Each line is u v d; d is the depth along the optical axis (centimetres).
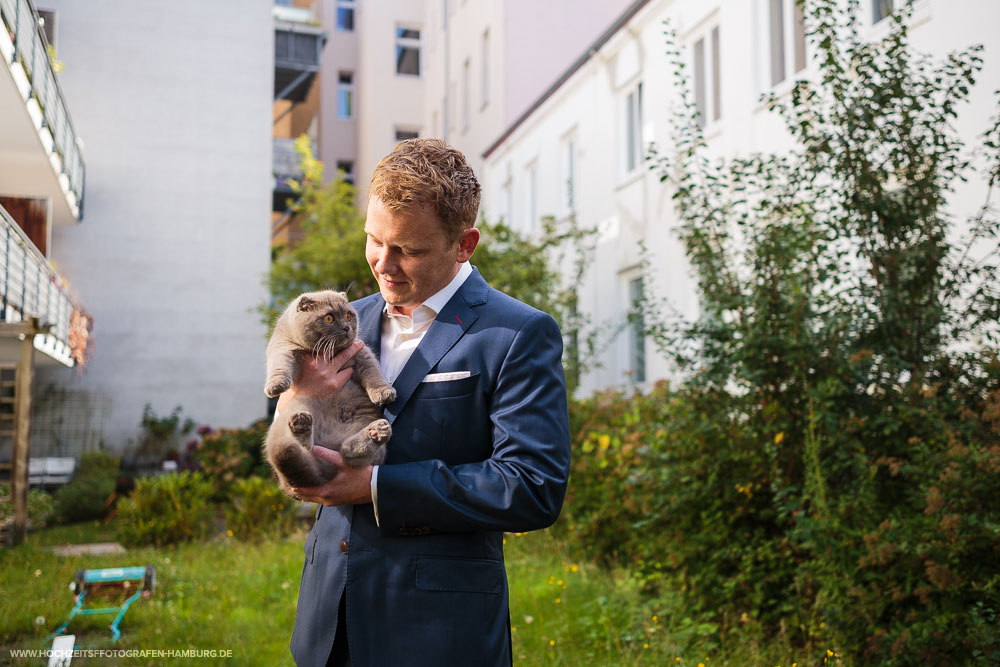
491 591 205
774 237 501
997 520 371
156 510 951
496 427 208
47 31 1711
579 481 740
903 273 488
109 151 1750
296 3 3075
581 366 1017
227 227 1812
